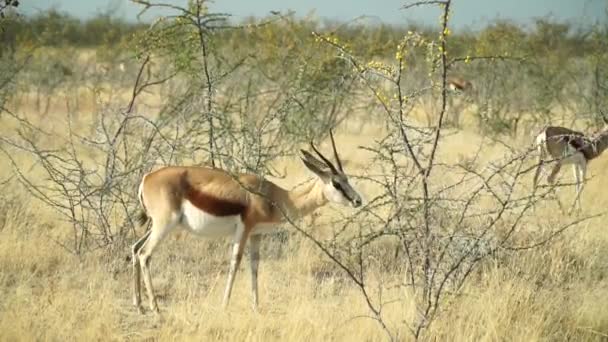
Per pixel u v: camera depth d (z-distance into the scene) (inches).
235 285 475.5
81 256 497.4
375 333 384.5
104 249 513.7
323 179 453.4
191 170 442.6
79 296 430.0
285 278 494.0
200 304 428.1
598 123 1000.2
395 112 443.8
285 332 383.6
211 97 567.2
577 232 541.3
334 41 610.5
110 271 484.4
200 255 528.7
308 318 397.7
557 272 491.2
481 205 593.6
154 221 433.7
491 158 842.8
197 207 433.7
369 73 438.6
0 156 770.8
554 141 731.4
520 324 400.8
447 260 446.9
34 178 698.2
